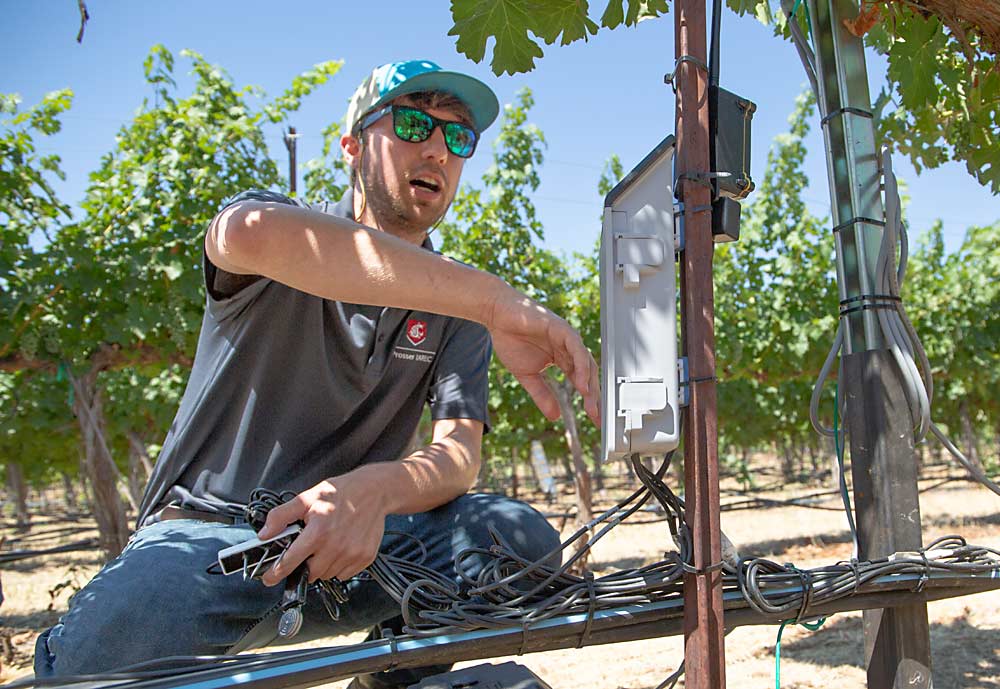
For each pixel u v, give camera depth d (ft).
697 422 4.51
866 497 5.74
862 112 6.13
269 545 4.70
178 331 24.91
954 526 36.86
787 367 42.16
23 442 50.03
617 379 4.39
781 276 40.91
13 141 24.22
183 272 25.07
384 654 4.28
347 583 6.16
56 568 46.24
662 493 4.77
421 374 6.88
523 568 4.87
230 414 6.27
